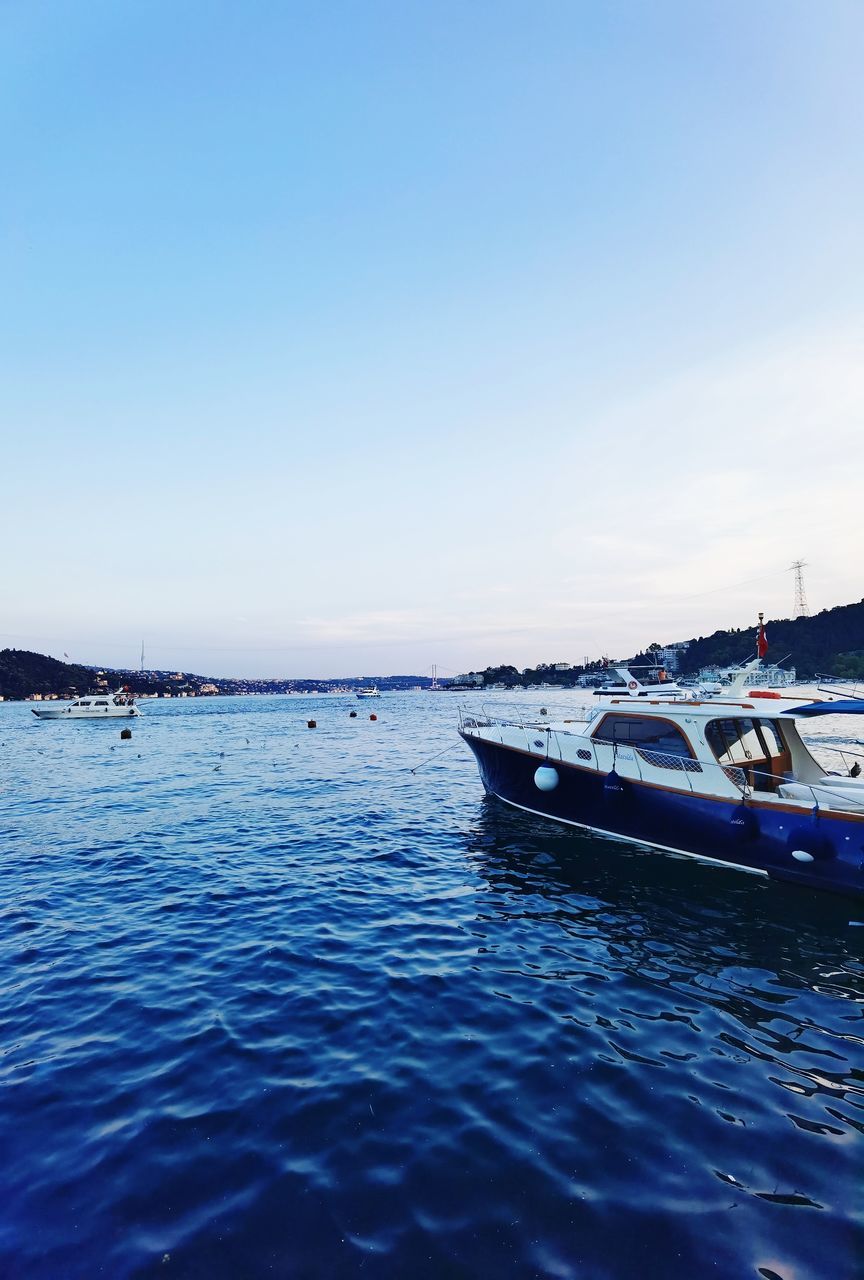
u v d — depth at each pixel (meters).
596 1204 4.29
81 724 72.69
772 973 8.02
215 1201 4.35
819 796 11.61
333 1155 4.78
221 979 7.84
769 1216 4.20
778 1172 4.61
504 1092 5.55
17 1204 4.33
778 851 10.96
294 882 11.78
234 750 38.38
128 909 10.44
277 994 7.42
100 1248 3.98
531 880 11.65
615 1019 6.86
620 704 13.57
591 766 13.75
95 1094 5.55
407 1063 6.00
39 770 29.31
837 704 10.62
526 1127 5.08
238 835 15.68
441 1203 4.31
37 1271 3.81
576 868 12.27
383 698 187.50
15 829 16.62
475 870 12.33
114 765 31.14
